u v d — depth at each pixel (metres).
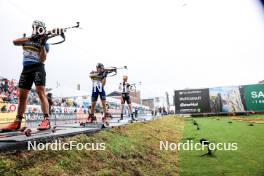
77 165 4.10
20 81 4.67
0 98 12.62
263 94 31.03
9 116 10.48
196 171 5.96
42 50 4.86
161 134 10.33
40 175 3.32
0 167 3.04
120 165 4.99
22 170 3.23
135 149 6.44
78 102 21.95
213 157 7.34
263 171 5.89
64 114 14.99
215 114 31.94
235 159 7.05
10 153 3.41
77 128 6.95
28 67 4.71
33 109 12.30
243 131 13.20
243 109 31.34
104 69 8.48
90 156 4.68
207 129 14.68
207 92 32.59
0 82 12.69
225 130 13.91
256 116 28.08
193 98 32.81
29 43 4.78
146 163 5.87
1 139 3.92
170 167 6.16
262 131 12.99
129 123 9.95
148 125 11.40
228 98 31.95
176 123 18.89
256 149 8.31
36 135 4.59
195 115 32.44
